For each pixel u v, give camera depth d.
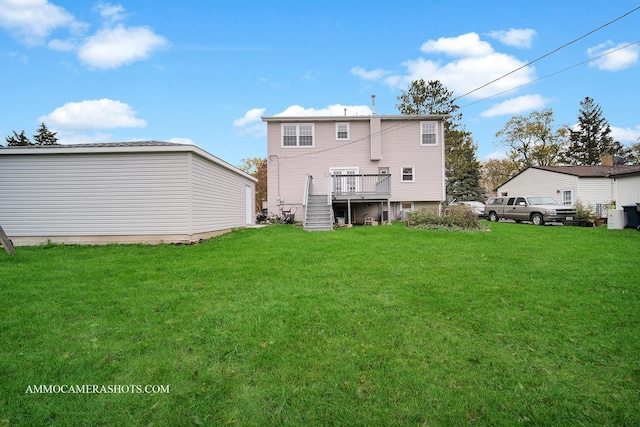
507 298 4.62
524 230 12.58
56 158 9.52
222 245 9.05
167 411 2.40
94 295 4.77
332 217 14.03
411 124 18.56
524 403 2.49
